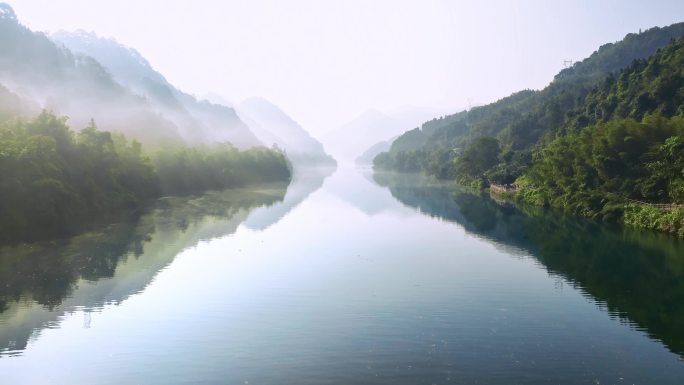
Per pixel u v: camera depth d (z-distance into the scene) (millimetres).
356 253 49719
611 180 71938
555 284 38000
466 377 22531
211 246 52312
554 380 22297
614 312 31531
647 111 96500
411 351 25391
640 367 23641
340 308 32344
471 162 148750
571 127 122938
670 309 32031
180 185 110000
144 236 56156
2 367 23750
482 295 35281
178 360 24406
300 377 22547
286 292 36062
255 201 97062
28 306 32469
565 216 73375
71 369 23484
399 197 110250
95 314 31109
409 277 40312
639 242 52469
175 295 35156
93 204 68000
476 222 70938
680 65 105188
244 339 27047
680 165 60531
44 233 55562
